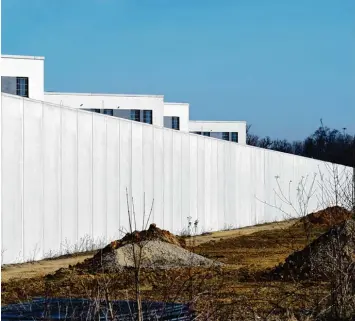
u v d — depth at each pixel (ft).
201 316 32.55
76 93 178.50
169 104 215.10
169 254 62.75
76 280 51.80
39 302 40.27
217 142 120.78
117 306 34.94
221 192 122.52
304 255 54.75
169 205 100.07
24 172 67.97
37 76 147.54
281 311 39.14
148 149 93.76
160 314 32.19
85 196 78.59
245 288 48.75
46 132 71.56
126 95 183.83
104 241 81.87
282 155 157.28
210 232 116.16
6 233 65.21
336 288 37.65
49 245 71.97
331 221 55.83
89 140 79.56
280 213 155.43
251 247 87.25
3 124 64.85
